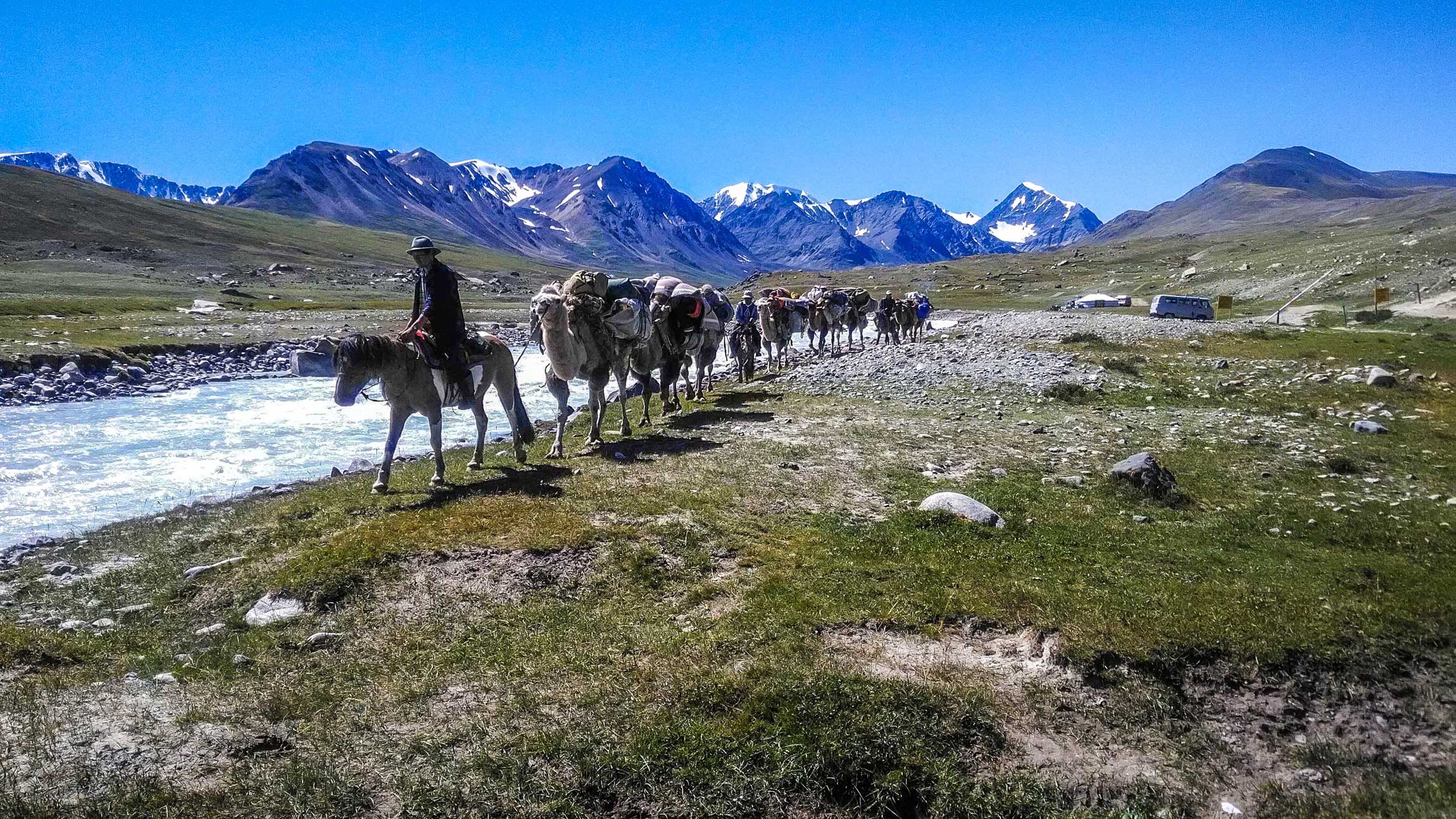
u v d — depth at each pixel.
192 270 133.75
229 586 9.69
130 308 70.50
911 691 6.78
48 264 117.56
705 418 20.69
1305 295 82.44
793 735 6.23
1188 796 6.12
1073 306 103.88
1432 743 6.95
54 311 61.81
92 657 8.12
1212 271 123.12
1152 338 40.69
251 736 6.47
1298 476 15.15
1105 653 7.67
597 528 10.74
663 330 19.70
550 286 16.11
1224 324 54.19
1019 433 19.00
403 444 23.47
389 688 7.30
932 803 5.86
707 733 6.27
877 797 5.80
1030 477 14.65
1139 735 6.83
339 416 28.91
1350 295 76.62
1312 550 11.09
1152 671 7.57
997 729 6.61
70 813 5.39
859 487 13.62
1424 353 33.38
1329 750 6.75
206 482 19.19
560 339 15.15
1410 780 6.34
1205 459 16.31
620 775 5.88
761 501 12.49
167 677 7.56
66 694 7.21
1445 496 14.13
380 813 5.59
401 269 182.62
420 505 12.27
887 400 24.27
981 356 33.31
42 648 8.09
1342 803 6.05
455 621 8.69
